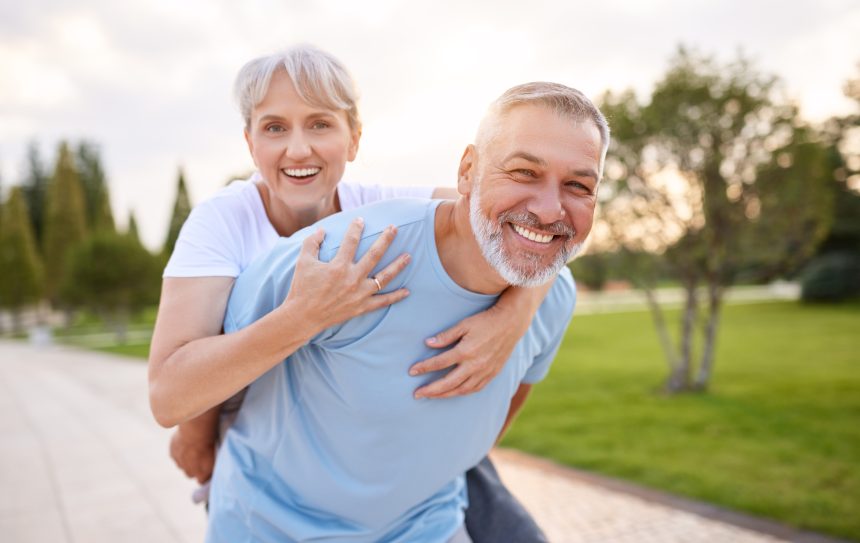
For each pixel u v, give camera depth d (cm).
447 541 155
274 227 170
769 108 825
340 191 180
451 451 143
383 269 125
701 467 588
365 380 131
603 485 543
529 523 167
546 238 119
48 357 2064
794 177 834
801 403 853
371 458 139
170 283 142
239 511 151
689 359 962
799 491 515
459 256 128
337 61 158
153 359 135
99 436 711
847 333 1706
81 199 4328
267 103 155
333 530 146
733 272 970
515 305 135
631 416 806
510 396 151
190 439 178
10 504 475
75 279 2864
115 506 466
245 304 136
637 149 855
